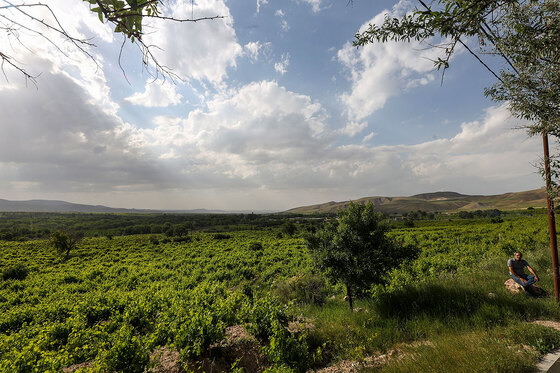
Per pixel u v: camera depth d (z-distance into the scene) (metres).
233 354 5.57
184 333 5.33
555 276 5.69
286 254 32.19
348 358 4.92
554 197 3.58
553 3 2.06
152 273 27.20
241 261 29.86
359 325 6.25
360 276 6.96
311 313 8.24
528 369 3.40
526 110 2.78
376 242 7.25
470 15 1.58
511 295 6.39
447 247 25.78
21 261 43.44
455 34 1.65
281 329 5.10
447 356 3.94
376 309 6.94
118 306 10.86
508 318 5.28
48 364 4.59
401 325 5.93
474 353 3.86
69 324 8.27
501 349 3.83
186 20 1.21
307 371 4.84
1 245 68.19
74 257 46.69
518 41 2.25
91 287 23.19
